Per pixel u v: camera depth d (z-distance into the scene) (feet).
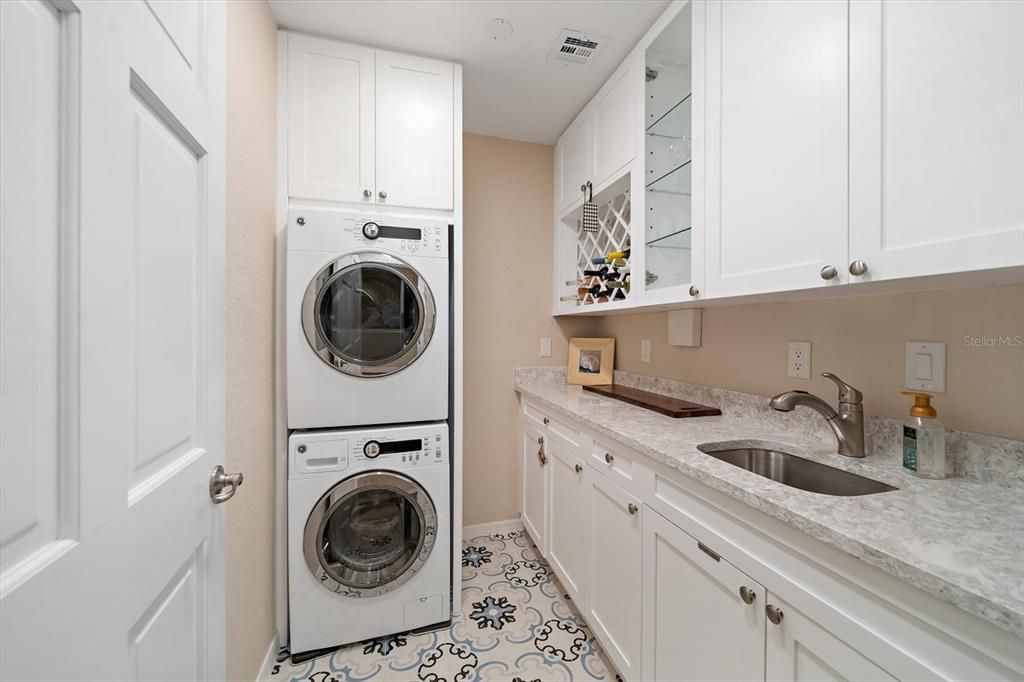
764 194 3.46
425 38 5.44
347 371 5.08
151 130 1.98
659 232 5.23
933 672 1.77
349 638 5.04
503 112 7.28
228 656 3.67
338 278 5.05
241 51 4.02
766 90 3.44
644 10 4.88
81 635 1.46
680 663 3.39
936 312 3.16
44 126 1.34
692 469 3.15
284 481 5.11
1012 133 2.04
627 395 6.38
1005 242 2.06
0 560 1.16
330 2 4.85
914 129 2.45
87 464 1.50
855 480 3.29
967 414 2.97
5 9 1.19
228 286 3.69
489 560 7.11
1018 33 2.02
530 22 5.11
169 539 2.10
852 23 2.77
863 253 2.72
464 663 4.82
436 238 5.42
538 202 8.48
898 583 1.90
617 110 5.90
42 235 1.33
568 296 7.86
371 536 5.32
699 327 5.72
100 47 1.56
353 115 5.51
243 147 4.06
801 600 2.35
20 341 1.25
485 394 8.17
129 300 1.78
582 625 5.48
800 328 4.29
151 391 1.97
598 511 4.83
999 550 1.93
